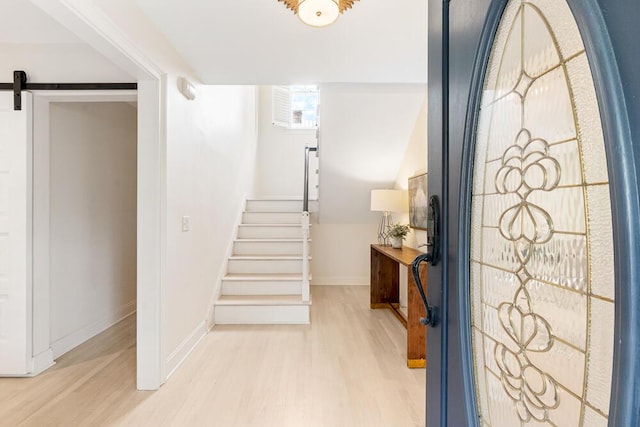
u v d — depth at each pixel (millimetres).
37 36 2504
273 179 6438
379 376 2543
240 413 2082
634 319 410
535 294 610
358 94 3959
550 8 563
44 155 2682
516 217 659
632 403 410
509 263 681
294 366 2703
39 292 2645
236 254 4605
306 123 6656
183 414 2074
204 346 3090
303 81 3256
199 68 2973
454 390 859
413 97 3949
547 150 575
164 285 2438
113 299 3830
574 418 521
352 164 4750
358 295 4973
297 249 4609
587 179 494
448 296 897
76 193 3217
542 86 586
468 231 807
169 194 2520
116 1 1885
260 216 5211
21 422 2000
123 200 4039
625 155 417
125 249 4082
